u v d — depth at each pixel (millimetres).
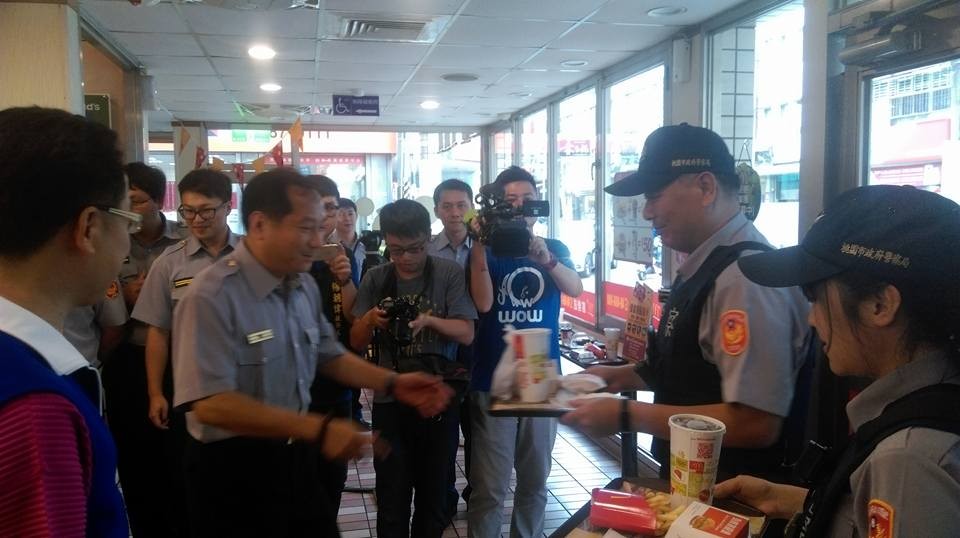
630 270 4773
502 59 4645
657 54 4234
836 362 857
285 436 1424
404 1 3373
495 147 8000
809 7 2516
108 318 2400
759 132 3443
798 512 997
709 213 1408
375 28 3850
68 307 796
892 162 2307
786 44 3225
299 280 1681
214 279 1494
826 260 826
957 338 750
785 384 1212
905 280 756
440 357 2293
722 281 1283
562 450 3826
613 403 1299
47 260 754
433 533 2354
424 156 10406
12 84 2947
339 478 2527
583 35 4004
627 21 3717
